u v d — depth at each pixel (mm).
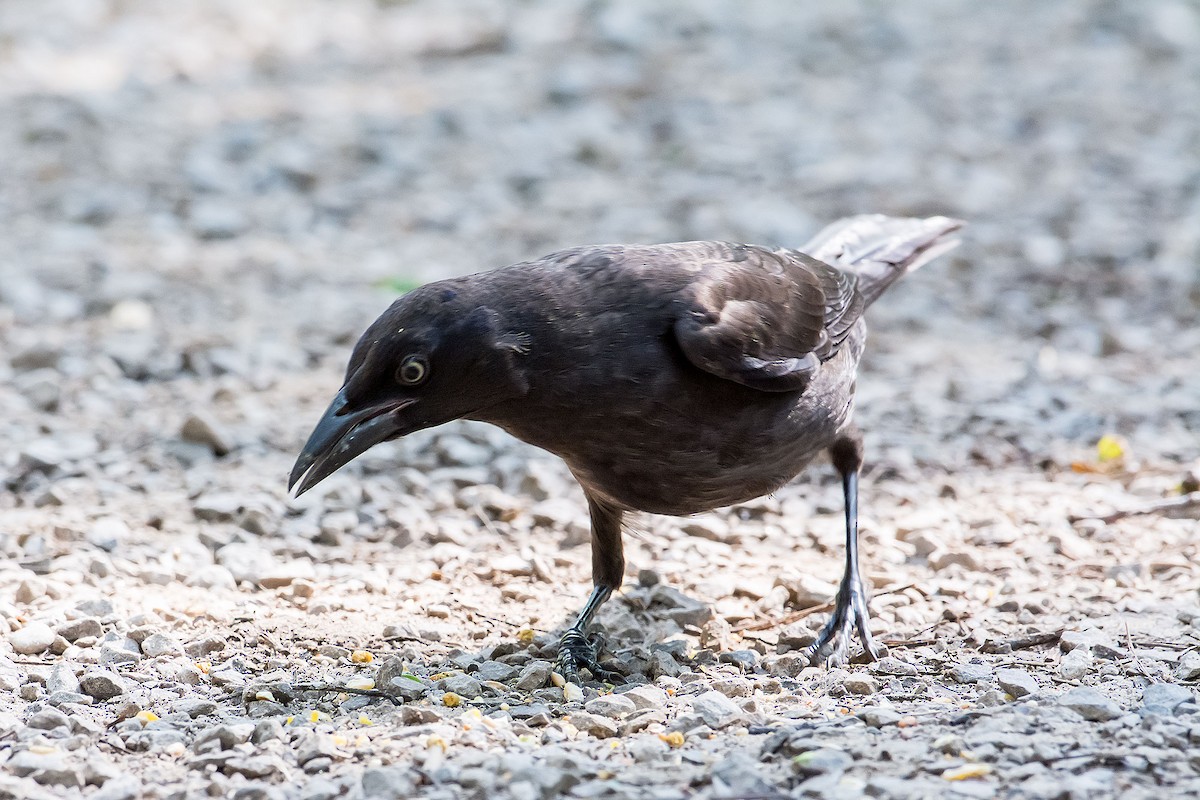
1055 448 12359
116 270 17625
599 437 7988
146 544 10508
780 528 10758
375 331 7711
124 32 29969
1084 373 14383
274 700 7863
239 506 11125
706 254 8539
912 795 6297
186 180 21078
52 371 14438
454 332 7617
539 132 23297
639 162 22047
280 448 12594
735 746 7012
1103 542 10219
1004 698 7566
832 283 9164
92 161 21812
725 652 8594
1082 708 7164
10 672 8062
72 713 7555
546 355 7738
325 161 22000
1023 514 10781
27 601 9227
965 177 21000
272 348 15070
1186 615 8766
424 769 6734
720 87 25578
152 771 6906
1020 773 6504
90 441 12672
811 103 24766
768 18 30469
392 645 8773
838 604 8742
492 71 26828
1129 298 16641
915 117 23969
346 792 6617
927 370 14617
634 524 8875
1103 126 23281
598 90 25391
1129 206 19625
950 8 31453
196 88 26141
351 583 9727
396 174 21531
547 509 11047
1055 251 18062
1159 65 26891
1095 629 8578
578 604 9531
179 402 13773
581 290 7879
